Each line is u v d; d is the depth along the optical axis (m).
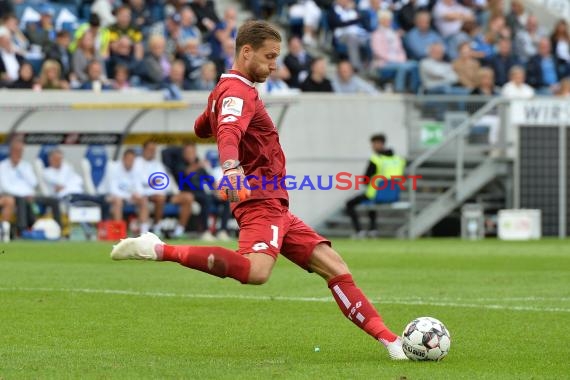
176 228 70.38
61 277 41.81
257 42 21.83
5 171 67.62
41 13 78.56
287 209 22.64
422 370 21.27
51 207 68.75
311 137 76.50
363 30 89.00
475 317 30.58
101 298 34.56
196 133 23.47
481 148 77.19
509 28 94.44
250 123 22.00
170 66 78.81
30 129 70.50
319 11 90.44
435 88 83.50
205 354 23.70
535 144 77.94
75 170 72.12
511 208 78.19
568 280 42.22
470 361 22.84
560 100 78.06
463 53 83.38
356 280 41.94
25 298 34.31
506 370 21.64
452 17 90.44
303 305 33.09
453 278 42.94
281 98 75.38
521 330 28.00
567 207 78.62
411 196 75.44
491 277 43.41
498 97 77.56
